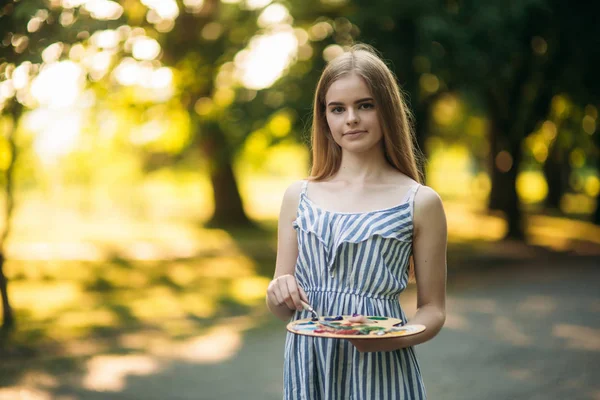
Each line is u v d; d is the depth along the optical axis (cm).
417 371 222
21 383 607
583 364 624
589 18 1398
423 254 222
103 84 972
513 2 1221
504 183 1847
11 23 722
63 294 1120
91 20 753
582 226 2184
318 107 233
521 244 1761
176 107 1481
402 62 1181
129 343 776
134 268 1426
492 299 1009
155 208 3011
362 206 222
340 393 217
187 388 588
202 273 1379
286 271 232
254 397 557
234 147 1512
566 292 1059
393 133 224
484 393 543
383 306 215
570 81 1512
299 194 232
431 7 1164
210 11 1366
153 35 1068
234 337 801
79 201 2888
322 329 194
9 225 862
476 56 1191
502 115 1758
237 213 2266
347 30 1288
